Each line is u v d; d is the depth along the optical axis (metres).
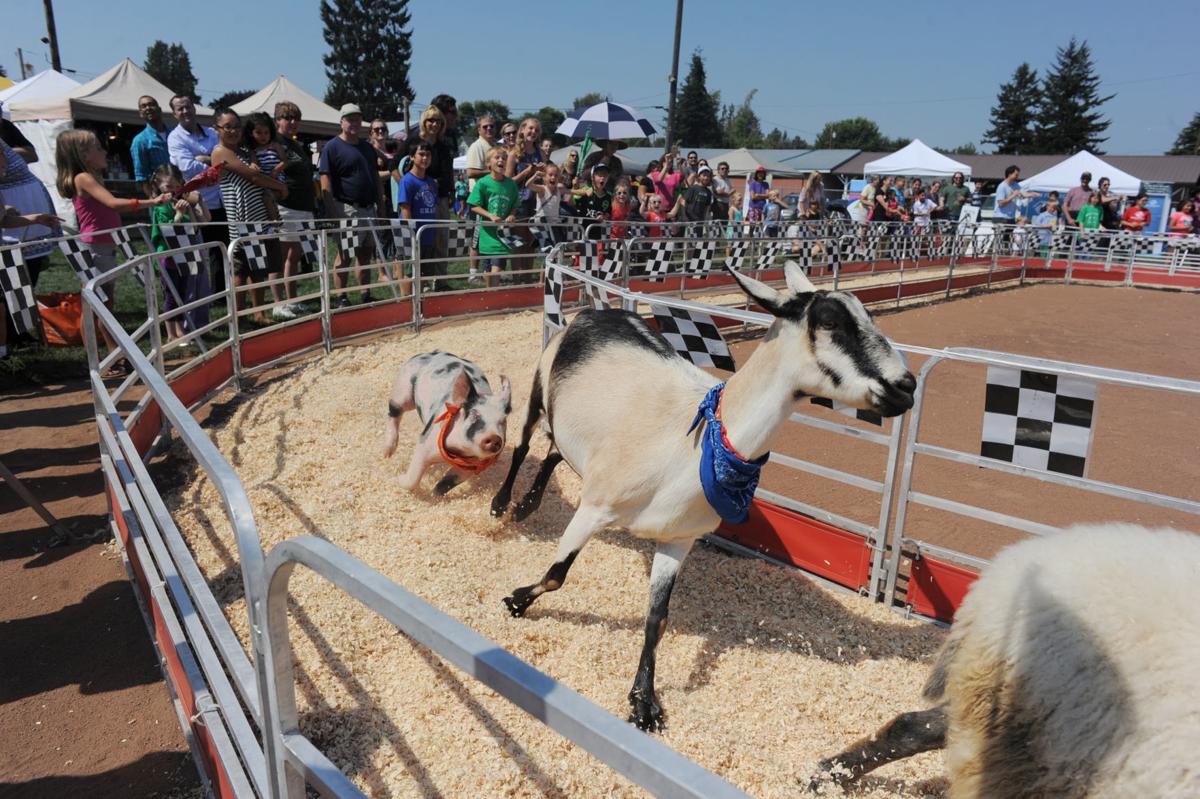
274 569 1.80
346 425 6.64
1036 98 86.88
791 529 5.04
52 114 17.30
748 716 3.67
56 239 7.33
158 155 11.30
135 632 4.07
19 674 3.71
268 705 1.99
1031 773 2.34
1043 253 21.67
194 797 3.09
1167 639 2.11
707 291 14.16
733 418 3.40
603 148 15.23
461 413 5.01
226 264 7.39
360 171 10.79
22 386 7.72
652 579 3.78
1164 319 15.40
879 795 3.26
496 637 3.99
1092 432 3.85
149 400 5.79
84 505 5.35
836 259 13.55
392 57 86.81
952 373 10.12
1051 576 2.42
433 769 3.16
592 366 4.12
